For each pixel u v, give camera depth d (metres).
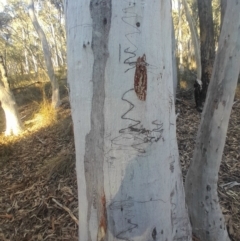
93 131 1.14
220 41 2.05
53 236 3.15
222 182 3.81
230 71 2.01
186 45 18.61
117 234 1.19
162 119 1.19
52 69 9.24
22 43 21.88
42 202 3.84
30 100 10.99
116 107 1.09
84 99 1.13
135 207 1.16
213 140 2.18
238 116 6.14
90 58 1.08
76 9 1.10
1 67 7.41
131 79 1.08
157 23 1.11
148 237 1.20
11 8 21.61
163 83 1.18
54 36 26.78
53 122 7.63
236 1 1.91
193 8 14.08
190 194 2.44
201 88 6.54
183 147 4.86
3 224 3.56
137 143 1.12
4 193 4.39
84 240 1.30
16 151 6.16
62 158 4.77
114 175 1.14
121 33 1.05
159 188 1.21
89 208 1.23
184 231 1.46
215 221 2.37
